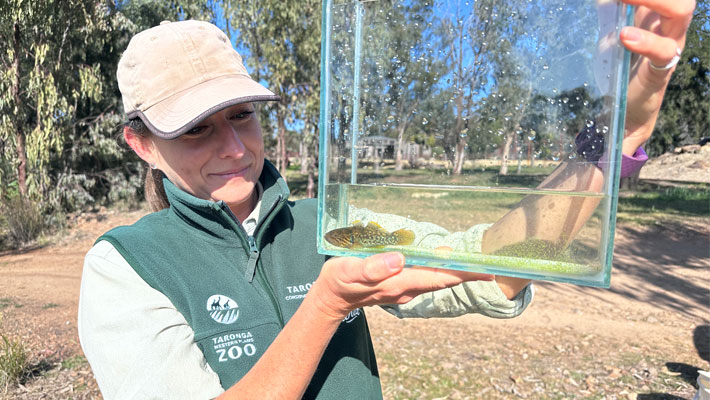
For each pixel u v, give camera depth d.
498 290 1.26
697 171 18.56
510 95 0.98
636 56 0.85
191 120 1.00
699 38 8.52
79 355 4.05
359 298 0.85
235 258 1.19
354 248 0.99
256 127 1.21
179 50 1.08
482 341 4.48
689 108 13.38
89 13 10.05
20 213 8.88
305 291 1.24
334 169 1.00
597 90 0.87
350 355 1.24
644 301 5.77
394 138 1.03
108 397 0.92
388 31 1.01
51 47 9.69
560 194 0.89
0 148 10.13
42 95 9.11
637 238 9.55
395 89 1.02
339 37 0.97
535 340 4.52
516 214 0.94
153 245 1.11
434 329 4.78
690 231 9.98
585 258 0.88
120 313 0.97
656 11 0.77
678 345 4.41
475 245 0.95
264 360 0.89
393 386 3.63
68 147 11.64
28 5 8.34
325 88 0.95
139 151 1.25
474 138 1.00
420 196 1.00
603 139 0.85
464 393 3.54
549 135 0.93
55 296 5.74
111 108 12.73
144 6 11.81
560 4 0.91
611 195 0.83
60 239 9.04
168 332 0.98
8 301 5.49
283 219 1.34
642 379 3.73
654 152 15.84
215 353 1.05
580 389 3.59
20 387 3.49
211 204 1.12
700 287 6.35
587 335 4.65
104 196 12.72
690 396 3.45
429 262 0.92
